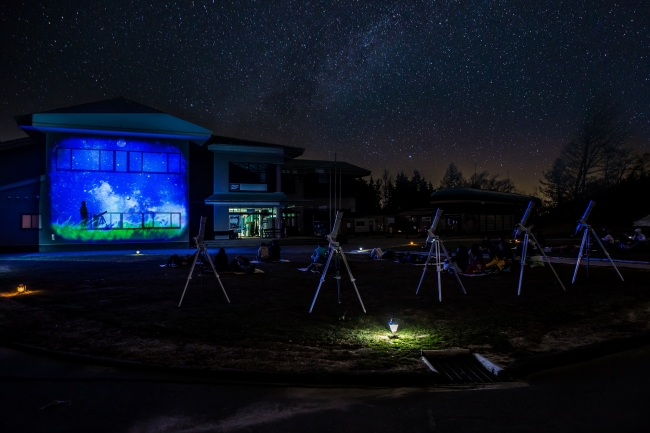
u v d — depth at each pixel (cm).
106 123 2891
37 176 2794
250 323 737
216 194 3347
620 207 4338
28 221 2772
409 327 715
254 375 484
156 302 930
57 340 628
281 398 437
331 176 4900
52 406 412
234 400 430
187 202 3123
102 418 389
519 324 726
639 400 428
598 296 971
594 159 5116
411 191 8100
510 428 371
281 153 3544
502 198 4916
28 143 2845
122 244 2947
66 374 498
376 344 616
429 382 485
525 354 573
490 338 648
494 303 915
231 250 2800
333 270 1482
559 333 675
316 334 668
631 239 2169
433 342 626
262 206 3453
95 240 2891
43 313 809
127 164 2977
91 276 1401
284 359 544
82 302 928
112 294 1038
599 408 411
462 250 1422
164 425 377
